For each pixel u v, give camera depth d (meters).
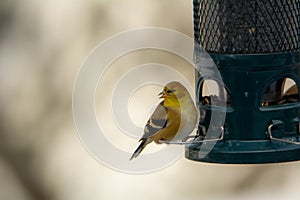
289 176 16.02
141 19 16.05
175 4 16.12
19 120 16.08
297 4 11.30
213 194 15.80
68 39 16.16
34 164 15.98
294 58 11.14
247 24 11.20
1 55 16.20
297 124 11.09
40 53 16.17
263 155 10.73
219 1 11.29
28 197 15.83
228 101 11.05
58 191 15.83
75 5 16.23
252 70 10.95
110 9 16.11
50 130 16.05
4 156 15.98
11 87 16.14
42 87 16.11
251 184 15.91
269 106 11.01
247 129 10.91
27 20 16.27
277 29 11.20
